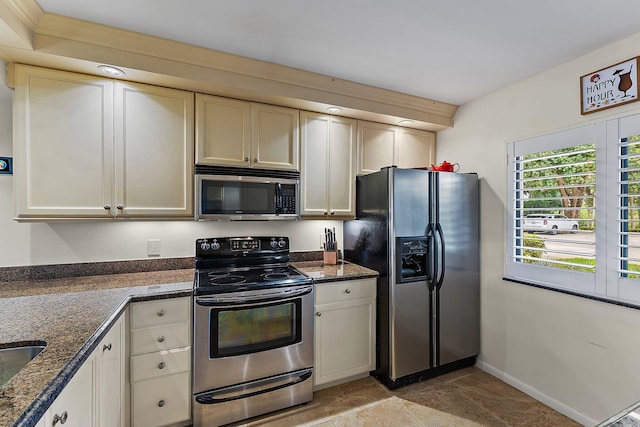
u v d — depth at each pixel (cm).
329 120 255
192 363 181
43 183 172
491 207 253
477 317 261
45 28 156
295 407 207
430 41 181
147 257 225
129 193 192
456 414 201
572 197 198
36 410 73
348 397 218
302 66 212
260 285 196
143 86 194
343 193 262
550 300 212
